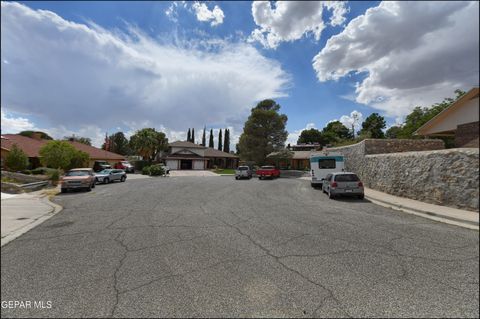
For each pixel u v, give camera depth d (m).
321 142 72.81
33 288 4.14
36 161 31.38
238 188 20.08
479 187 9.40
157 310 3.45
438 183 11.26
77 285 4.20
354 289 3.92
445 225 7.93
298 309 3.42
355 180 13.98
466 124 14.09
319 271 4.57
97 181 26.02
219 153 67.19
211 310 3.43
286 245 6.03
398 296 3.71
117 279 4.39
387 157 15.76
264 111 43.97
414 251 5.55
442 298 3.66
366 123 57.84
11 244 6.54
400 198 13.41
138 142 51.34
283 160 45.06
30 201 14.66
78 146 43.81
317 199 14.05
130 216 9.73
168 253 5.60
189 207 11.55
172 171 52.50
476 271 4.53
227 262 5.04
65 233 7.52
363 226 7.83
